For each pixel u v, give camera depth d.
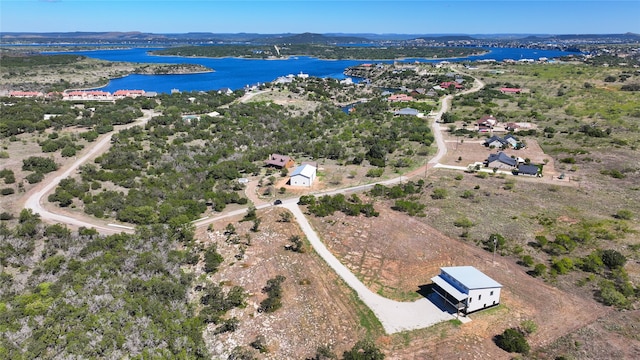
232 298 54.56
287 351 46.66
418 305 53.28
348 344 46.97
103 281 55.72
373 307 53.03
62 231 68.56
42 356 42.47
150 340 45.31
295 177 97.75
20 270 58.16
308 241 71.25
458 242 69.25
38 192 87.94
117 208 80.75
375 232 73.94
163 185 93.56
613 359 42.66
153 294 53.75
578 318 49.47
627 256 62.41
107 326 46.72
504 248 66.50
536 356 43.75
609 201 84.75
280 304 54.62
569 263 59.66
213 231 75.56
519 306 52.22
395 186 94.75
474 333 47.72
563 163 111.62
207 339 48.84
